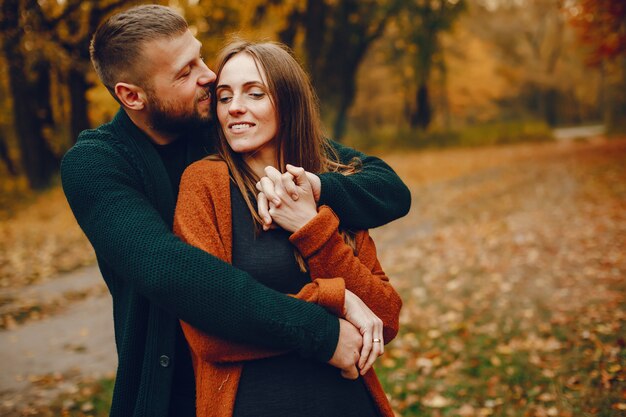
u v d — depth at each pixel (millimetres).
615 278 5160
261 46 1438
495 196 11047
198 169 1384
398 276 5961
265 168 1389
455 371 3604
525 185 12258
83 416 3383
